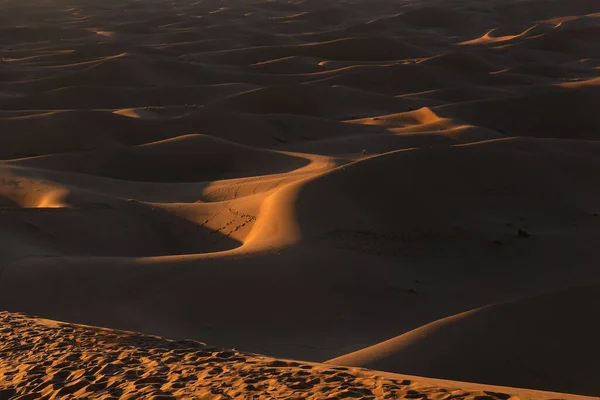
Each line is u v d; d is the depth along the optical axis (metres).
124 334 10.12
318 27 147.50
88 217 28.42
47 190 32.72
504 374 12.88
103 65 86.00
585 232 27.17
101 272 20.86
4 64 96.94
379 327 19.69
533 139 34.03
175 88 77.06
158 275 20.58
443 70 86.88
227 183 35.53
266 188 32.31
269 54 105.88
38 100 73.12
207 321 18.88
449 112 61.50
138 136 54.38
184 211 29.94
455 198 28.64
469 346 13.77
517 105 61.81
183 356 8.53
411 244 25.56
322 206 25.81
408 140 50.03
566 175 31.88
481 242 26.23
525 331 13.97
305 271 21.31
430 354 13.66
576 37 107.00
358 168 28.38
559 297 14.76
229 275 20.50
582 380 12.50
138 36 130.75
